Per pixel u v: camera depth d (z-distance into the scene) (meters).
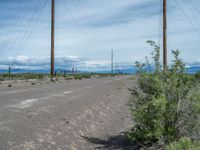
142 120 8.98
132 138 9.28
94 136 10.76
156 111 8.81
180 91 8.85
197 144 8.19
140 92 9.40
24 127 10.25
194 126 8.74
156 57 9.37
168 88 8.94
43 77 45.12
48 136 9.66
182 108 8.70
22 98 17.62
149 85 9.30
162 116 8.73
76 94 20.64
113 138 10.59
